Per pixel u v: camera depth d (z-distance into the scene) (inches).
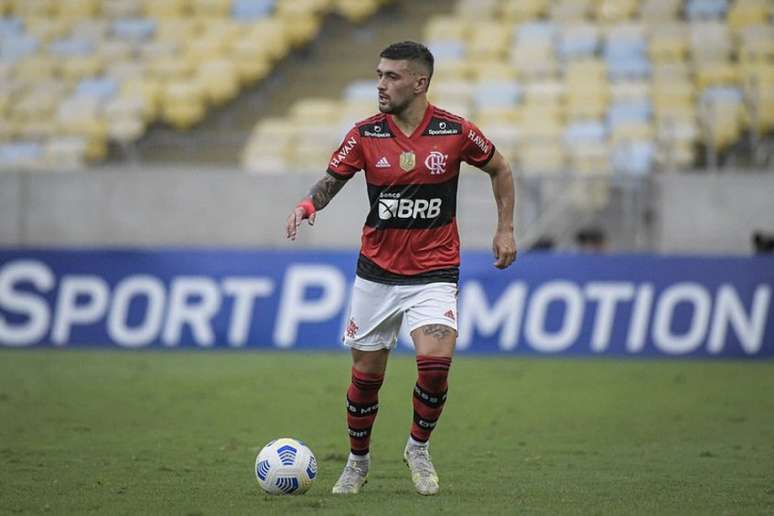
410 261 869.8
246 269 2246.6
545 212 2566.4
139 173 2691.9
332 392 1684.3
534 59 3225.9
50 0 3580.2
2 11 3570.4
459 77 3161.9
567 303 2196.1
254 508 826.2
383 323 878.4
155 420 1412.4
